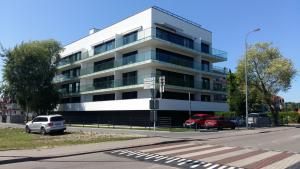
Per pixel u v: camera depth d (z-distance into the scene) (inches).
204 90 2021.4
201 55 2089.1
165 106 1640.0
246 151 618.2
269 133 1236.5
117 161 497.7
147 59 1738.4
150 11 1784.0
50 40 2380.7
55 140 865.5
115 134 1072.2
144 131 1270.9
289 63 2026.3
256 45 2097.7
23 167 452.8
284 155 563.5
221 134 1109.7
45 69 2278.5
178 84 1836.9
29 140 876.6
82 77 2276.1
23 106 2326.5
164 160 500.7
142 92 1807.3
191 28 2054.6
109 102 1897.1
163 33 1857.8
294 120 2706.7
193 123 1461.6
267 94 2086.6
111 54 2049.7
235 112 2298.2
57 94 2340.1
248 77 2090.3
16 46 2219.5
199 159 509.7
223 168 432.1
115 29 2042.3
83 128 1546.5
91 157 549.6
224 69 2277.3
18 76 2181.3
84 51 2342.5
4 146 706.2
